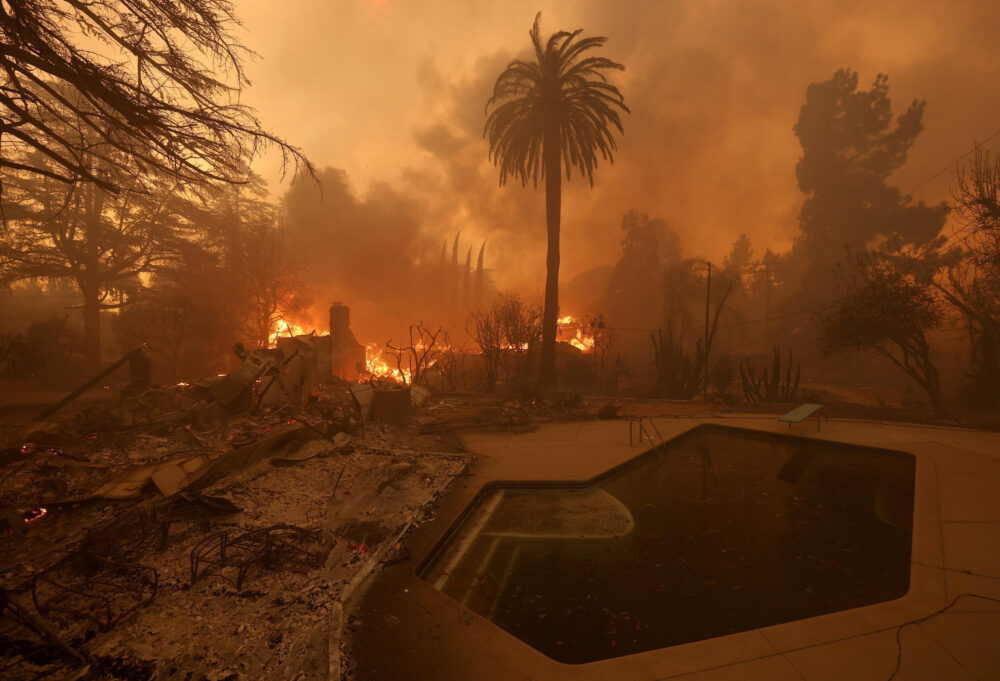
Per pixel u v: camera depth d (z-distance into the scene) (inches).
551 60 1056.8
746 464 430.9
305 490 319.6
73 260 1220.5
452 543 273.6
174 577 207.9
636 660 166.7
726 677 157.1
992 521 276.7
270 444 369.7
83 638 168.6
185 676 151.9
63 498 267.6
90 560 209.0
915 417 626.8
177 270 1380.4
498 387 1138.7
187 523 257.9
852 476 388.5
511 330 1153.4
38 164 984.9
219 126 233.0
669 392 1122.7
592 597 216.8
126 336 1296.8
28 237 1160.8
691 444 508.4
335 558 230.4
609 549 265.3
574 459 423.2
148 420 422.3
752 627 191.8
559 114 1063.0
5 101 205.8
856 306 743.1
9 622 174.1
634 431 538.0
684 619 198.4
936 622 184.4
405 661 166.4
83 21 215.6
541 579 233.3
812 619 188.2
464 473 379.2
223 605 191.5
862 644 172.6
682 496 348.8
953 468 379.9
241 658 161.0
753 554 256.4
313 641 172.7
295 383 559.8
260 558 225.5
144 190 267.4
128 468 300.7
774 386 910.4
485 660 167.3
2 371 745.0
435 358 1101.7
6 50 192.9
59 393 868.6
